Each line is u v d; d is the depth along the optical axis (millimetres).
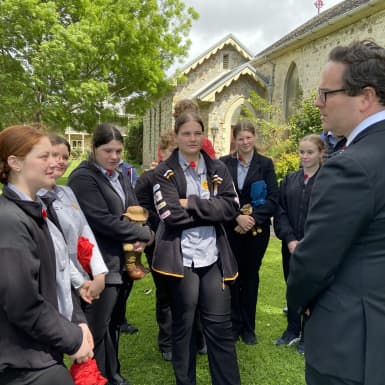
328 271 1365
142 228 2645
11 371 1529
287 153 12445
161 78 15047
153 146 24625
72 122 13922
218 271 2498
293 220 3307
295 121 12812
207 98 17141
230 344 2479
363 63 1352
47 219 1819
